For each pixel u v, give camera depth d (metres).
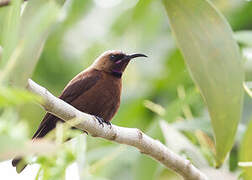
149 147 8.02
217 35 7.67
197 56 7.76
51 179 3.57
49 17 3.44
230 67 7.67
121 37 15.02
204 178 8.52
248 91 9.02
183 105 10.89
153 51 14.63
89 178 7.33
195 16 7.69
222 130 7.74
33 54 5.24
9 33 3.97
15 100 2.96
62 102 6.73
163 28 14.96
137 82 14.26
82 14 15.24
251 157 9.09
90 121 7.34
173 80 13.79
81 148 4.04
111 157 9.51
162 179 11.46
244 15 13.86
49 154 3.10
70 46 15.23
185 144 9.75
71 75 15.07
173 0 7.67
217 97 7.72
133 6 15.26
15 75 5.15
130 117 13.55
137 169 10.48
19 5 4.18
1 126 2.99
